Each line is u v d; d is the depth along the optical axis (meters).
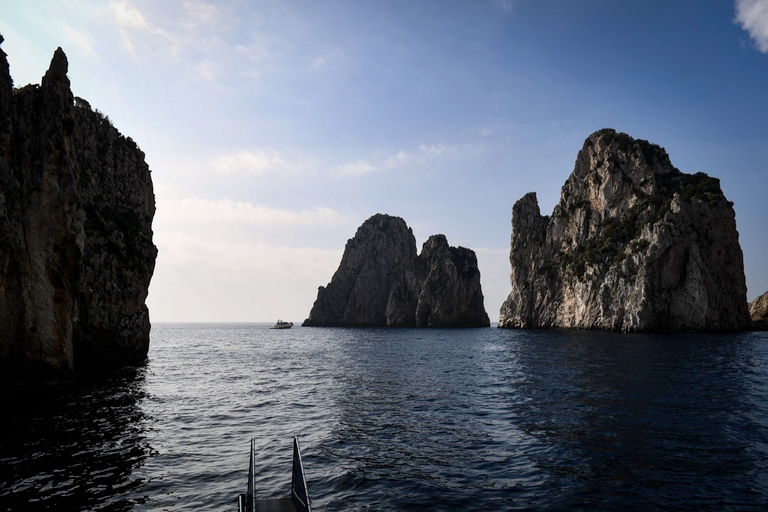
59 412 21.64
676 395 25.16
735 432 17.27
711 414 20.31
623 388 27.86
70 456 14.81
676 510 10.56
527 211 178.50
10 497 11.23
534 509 10.73
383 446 16.34
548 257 163.75
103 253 44.09
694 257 105.06
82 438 17.06
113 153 51.16
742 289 113.62
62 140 27.89
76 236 29.09
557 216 163.00
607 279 118.69
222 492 11.84
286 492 11.83
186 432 18.38
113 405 23.73
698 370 36.44
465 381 33.38
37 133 27.14
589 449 15.37
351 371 40.97
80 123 46.44
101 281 43.56
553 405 23.09
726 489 11.75
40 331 26.28
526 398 25.42
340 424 19.89
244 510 9.48
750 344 67.31
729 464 13.66
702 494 11.46
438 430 18.62
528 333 124.88
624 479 12.57
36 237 26.23
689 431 17.48
